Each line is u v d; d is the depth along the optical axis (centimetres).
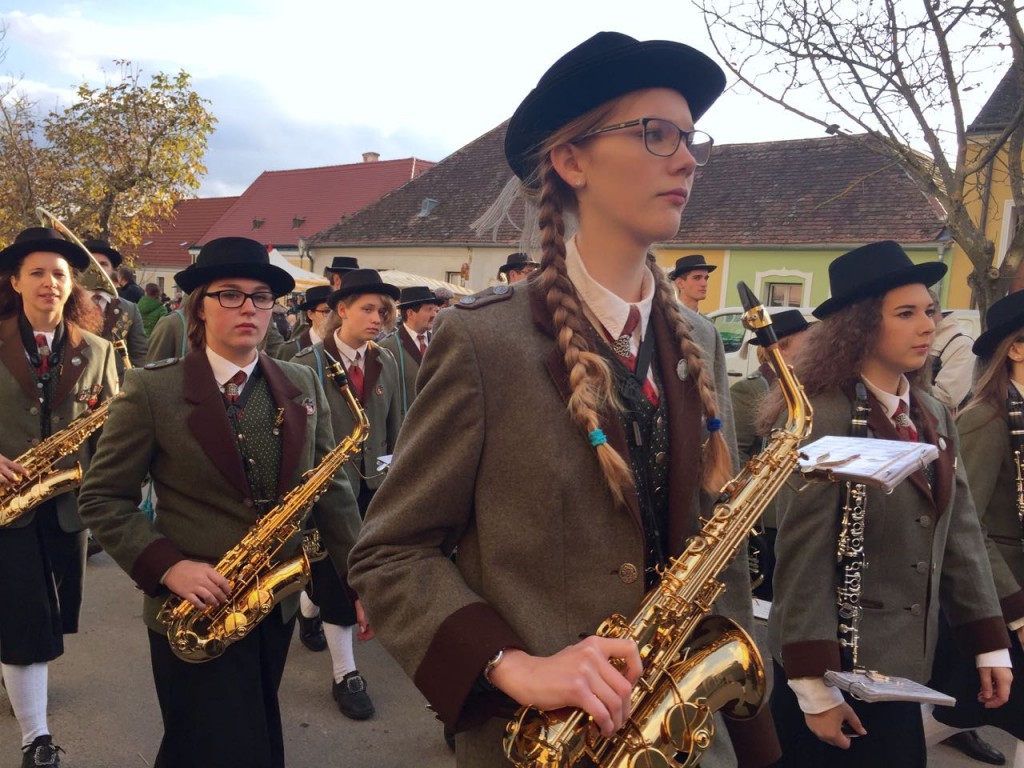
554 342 146
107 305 552
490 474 142
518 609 138
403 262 2595
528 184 166
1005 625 264
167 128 2178
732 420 176
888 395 251
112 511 266
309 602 491
